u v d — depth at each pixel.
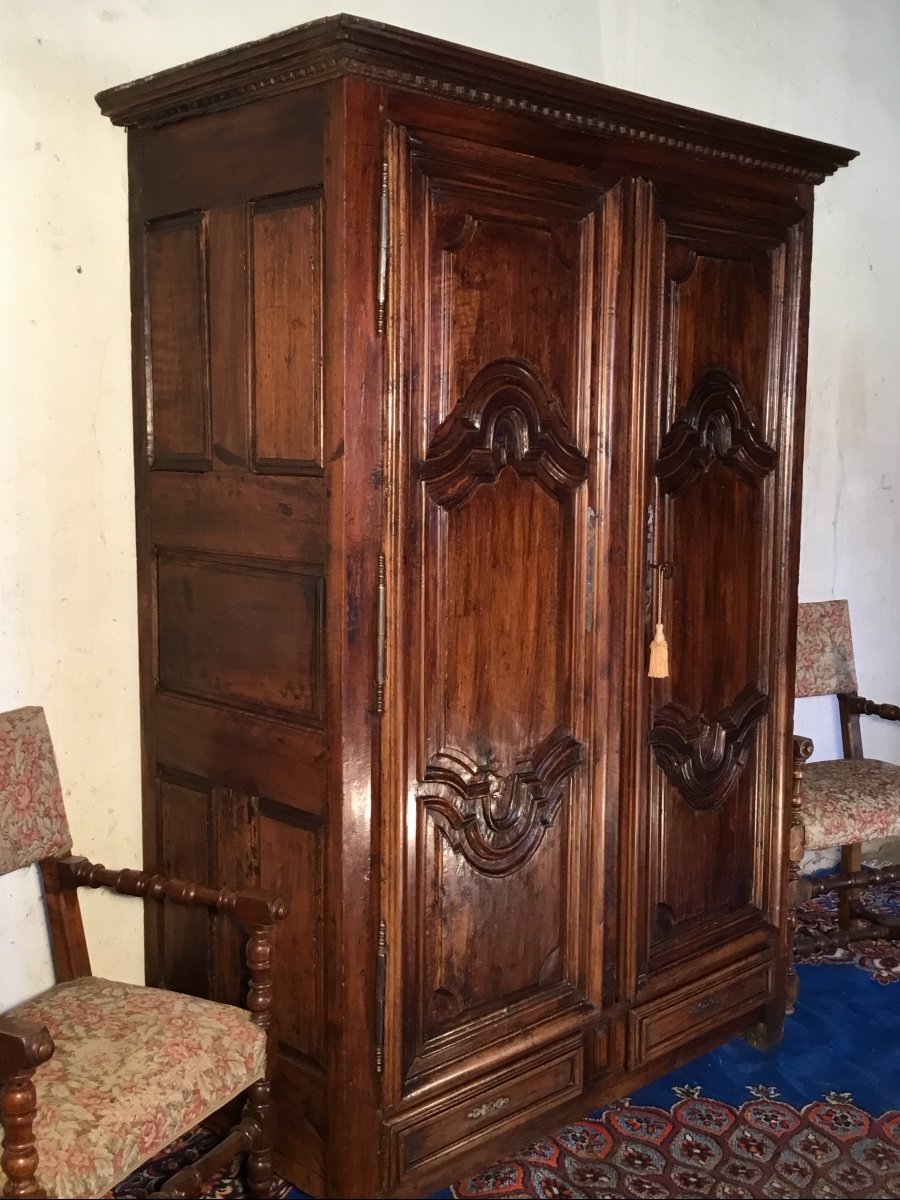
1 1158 1.76
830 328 3.80
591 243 2.29
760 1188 2.30
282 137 2.00
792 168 2.64
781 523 2.76
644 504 2.42
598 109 2.21
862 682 4.12
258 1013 2.09
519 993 2.35
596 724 2.39
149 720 2.47
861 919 3.50
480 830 2.24
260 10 2.59
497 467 2.18
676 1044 2.62
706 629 2.63
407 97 1.96
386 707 2.05
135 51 2.41
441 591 2.13
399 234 1.97
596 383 2.32
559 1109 2.42
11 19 2.24
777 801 2.83
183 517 2.33
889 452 4.08
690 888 2.67
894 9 3.91
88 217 2.38
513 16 3.02
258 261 2.08
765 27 3.59
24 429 2.34
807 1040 2.88
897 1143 2.45
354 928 2.05
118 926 2.57
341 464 1.95
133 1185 2.25
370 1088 2.10
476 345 2.12
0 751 2.19
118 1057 1.93
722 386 2.58
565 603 2.34
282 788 2.15
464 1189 2.28
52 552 2.40
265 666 2.18
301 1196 2.22
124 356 2.46
